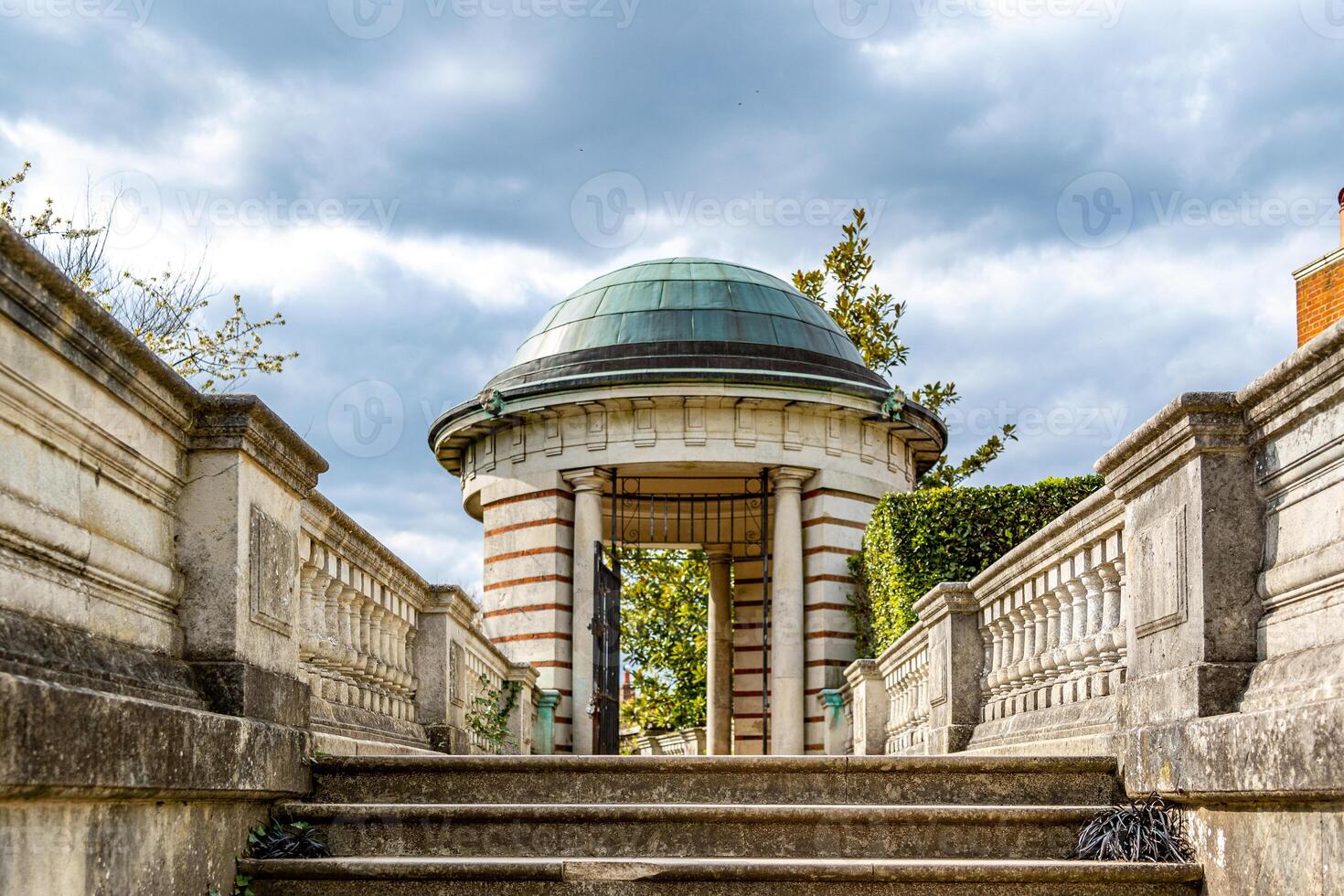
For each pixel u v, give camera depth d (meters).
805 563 21.64
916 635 13.20
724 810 6.98
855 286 29.44
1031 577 9.70
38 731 4.48
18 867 4.60
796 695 21.12
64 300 5.09
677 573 33.28
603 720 19.42
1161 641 6.94
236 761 6.28
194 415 6.62
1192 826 6.50
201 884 6.10
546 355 22.45
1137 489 7.30
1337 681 5.25
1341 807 5.07
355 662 9.59
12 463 4.89
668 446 20.88
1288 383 5.95
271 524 7.19
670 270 23.22
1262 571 6.38
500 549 21.75
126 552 5.91
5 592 4.85
